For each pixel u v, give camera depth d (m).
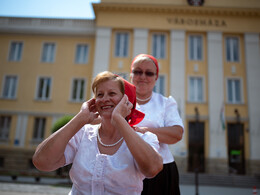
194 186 14.31
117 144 1.38
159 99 2.17
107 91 1.42
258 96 18.14
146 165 1.20
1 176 15.42
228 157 17.66
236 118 17.92
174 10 19.09
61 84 19.58
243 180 15.51
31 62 20.09
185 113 17.88
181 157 16.84
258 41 18.92
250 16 19.16
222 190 12.91
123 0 19.95
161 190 1.95
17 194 9.31
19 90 19.62
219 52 18.78
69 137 1.31
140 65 2.12
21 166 18.28
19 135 18.83
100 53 18.72
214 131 17.50
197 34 19.30
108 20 19.22
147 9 19.09
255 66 18.59
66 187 11.91
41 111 19.17
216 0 19.88
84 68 19.70
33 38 20.50
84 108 1.40
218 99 18.03
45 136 18.77
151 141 1.38
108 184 1.27
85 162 1.34
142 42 18.83
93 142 1.40
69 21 20.36
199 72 18.72
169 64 18.73
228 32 19.05
